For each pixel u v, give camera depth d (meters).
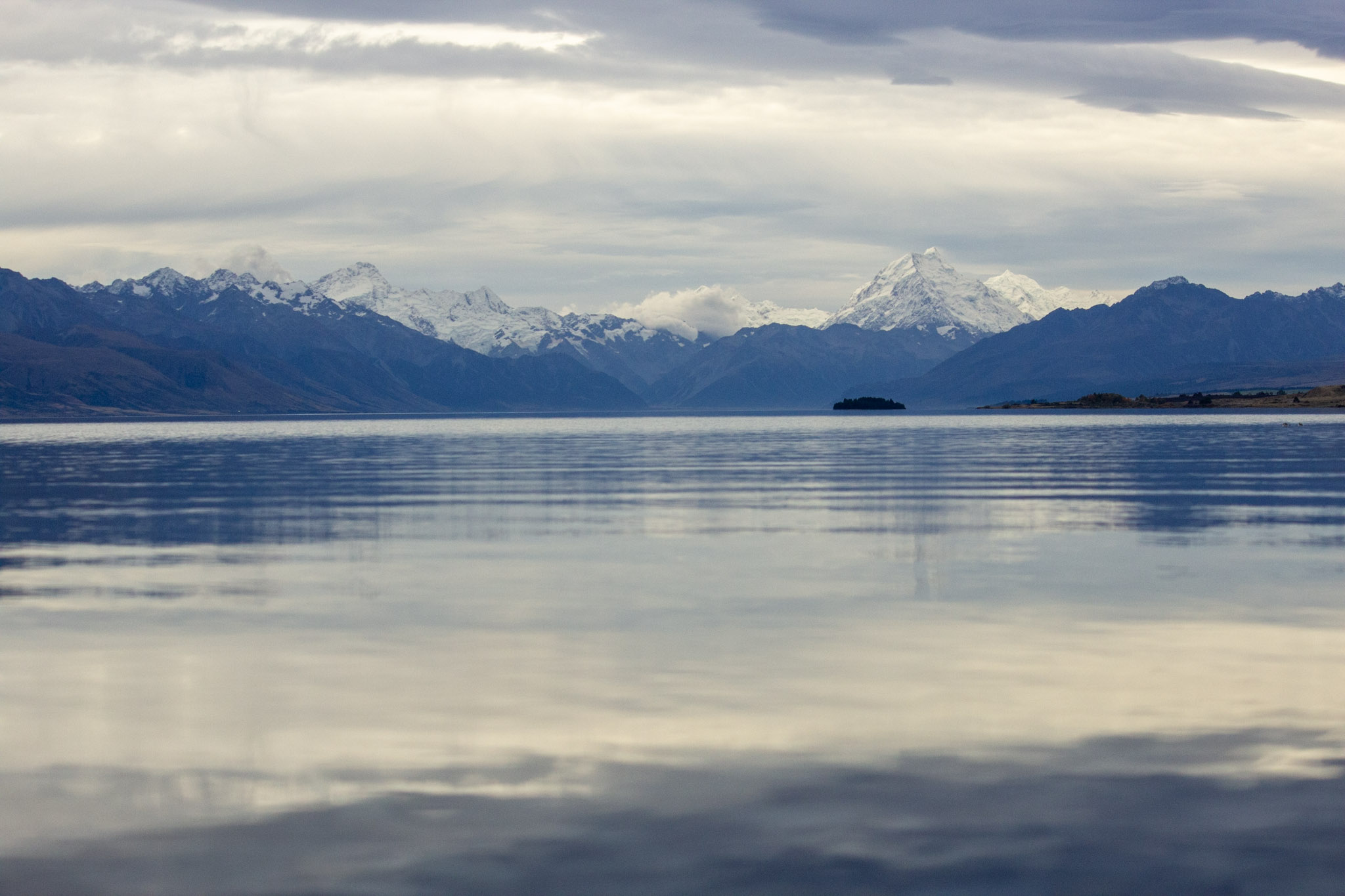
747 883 15.80
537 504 70.19
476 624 32.47
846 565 43.69
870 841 17.06
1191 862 16.39
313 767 20.20
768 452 144.12
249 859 16.59
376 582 40.16
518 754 20.84
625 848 16.83
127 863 16.50
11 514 65.94
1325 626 31.62
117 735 22.14
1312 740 21.34
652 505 68.75
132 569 43.75
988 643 29.58
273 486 88.19
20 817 18.09
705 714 23.20
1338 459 112.19
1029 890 15.59
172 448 174.25
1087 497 72.25
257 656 28.55
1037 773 19.69
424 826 17.62
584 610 34.50
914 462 114.94
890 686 25.28
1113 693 24.59
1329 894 15.48
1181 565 43.12
